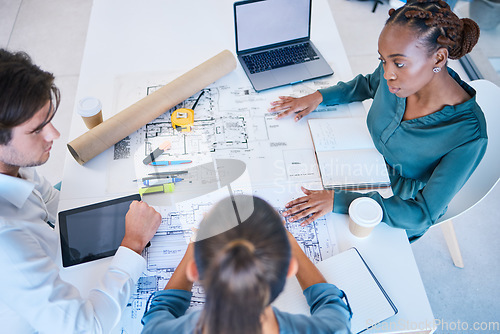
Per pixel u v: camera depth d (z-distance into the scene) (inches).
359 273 40.1
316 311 34.3
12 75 31.5
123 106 53.9
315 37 62.3
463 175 43.9
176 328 30.5
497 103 53.7
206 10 66.3
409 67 39.2
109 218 43.9
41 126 35.3
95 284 40.0
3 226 34.2
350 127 52.1
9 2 114.0
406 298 39.4
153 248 42.6
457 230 78.2
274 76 56.9
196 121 52.8
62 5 113.6
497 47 104.1
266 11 55.4
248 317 22.3
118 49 60.7
